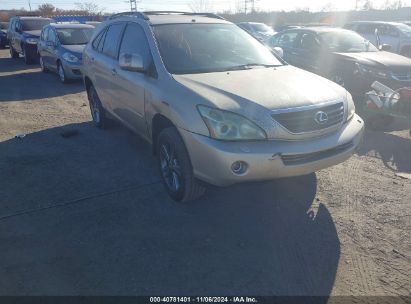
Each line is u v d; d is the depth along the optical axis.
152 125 4.34
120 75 5.04
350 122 4.01
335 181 4.58
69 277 3.03
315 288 2.89
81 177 4.80
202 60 4.43
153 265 3.14
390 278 2.97
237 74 4.16
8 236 3.57
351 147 3.85
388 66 7.54
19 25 16.69
